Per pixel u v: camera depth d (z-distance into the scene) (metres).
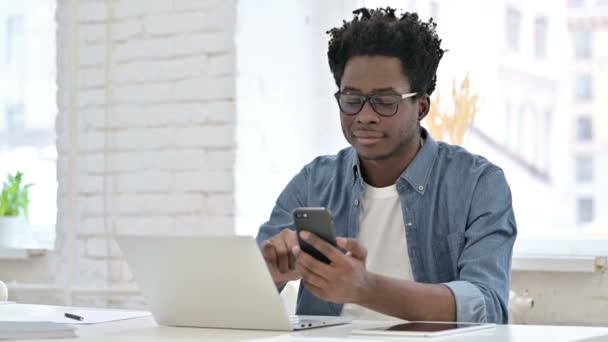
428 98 2.69
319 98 4.34
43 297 4.59
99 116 4.51
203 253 2.11
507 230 2.57
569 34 4.13
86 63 4.55
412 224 2.67
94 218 4.52
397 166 2.69
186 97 4.33
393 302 2.24
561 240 3.91
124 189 4.46
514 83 4.12
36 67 5.03
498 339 1.93
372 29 2.53
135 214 4.44
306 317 2.43
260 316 2.16
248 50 4.27
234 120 4.23
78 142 4.57
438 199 2.67
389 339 1.93
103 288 4.43
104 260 4.48
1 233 4.72
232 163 4.23
